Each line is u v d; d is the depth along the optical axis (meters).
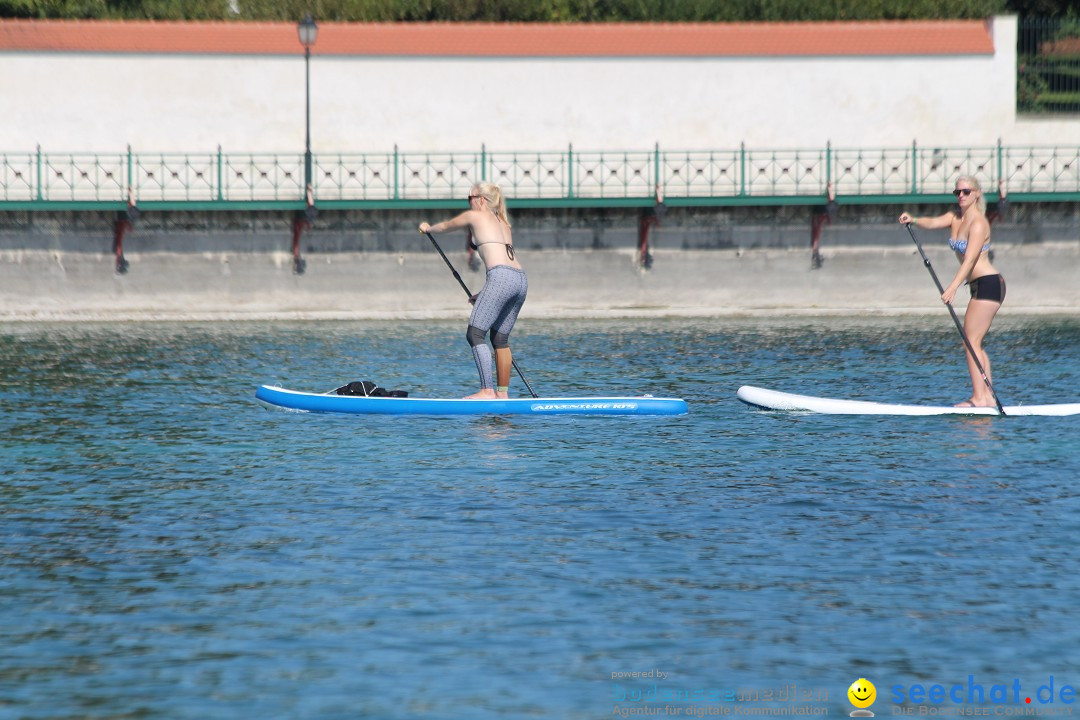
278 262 114.19
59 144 116.19
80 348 90.31
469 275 115.31
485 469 46.56
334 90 118.50
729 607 31.56
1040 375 73.75
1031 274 119.25
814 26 122.31
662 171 120.69
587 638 29.62
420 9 150.62
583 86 120.25
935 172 122.06
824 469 46.41
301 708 26.05
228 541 37.19
